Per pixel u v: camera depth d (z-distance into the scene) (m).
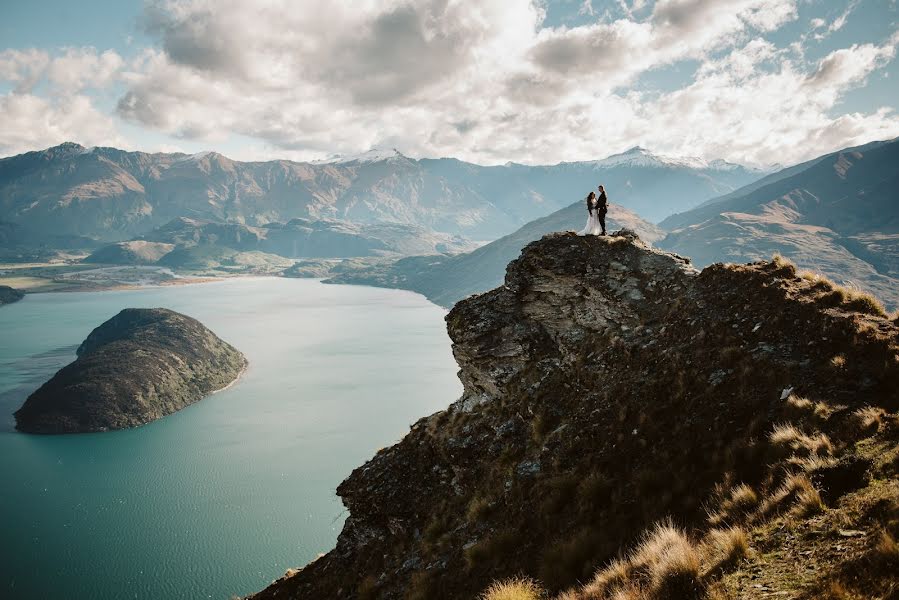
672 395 21.56
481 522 23.36
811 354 19.59
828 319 20.42
